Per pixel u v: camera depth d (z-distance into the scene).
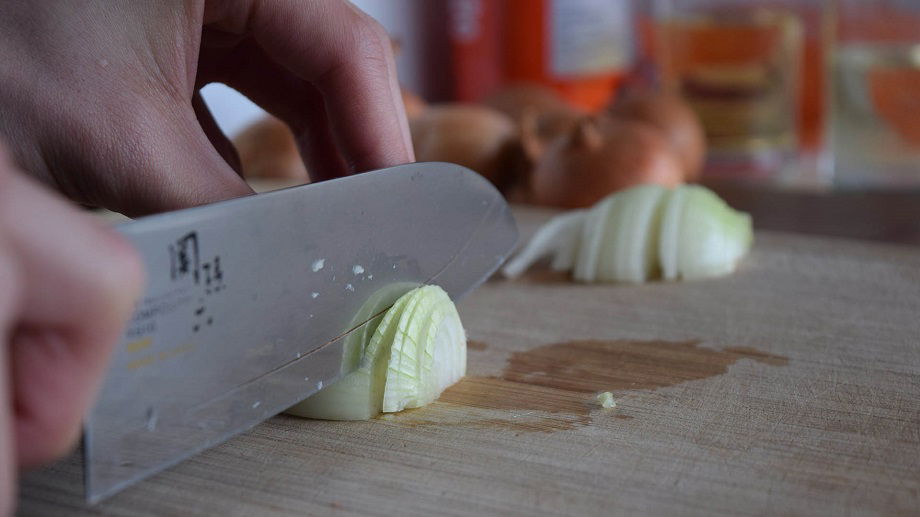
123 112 0.36
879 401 0.38
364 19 0.41
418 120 0.60
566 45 0.74
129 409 0.32
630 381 0.39
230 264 0.34
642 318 0.44
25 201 0.24
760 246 0.50
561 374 0.40
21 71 0.37
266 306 0.35
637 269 0.47
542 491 0.34
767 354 0.41
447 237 0.40
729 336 0.42
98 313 0.25
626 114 0.63
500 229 0.42
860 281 0.46
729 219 0.48
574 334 0.42
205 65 0.43
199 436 0.34
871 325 0.43
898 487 0.34
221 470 0.35
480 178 0.41
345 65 0.40
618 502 0.34
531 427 0.37
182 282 0.33
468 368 0.40
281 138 0.57
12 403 0.26
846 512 0.33
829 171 0.70
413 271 0.39
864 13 0.64
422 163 0.39
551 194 0.56
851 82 0.64
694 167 0.63
